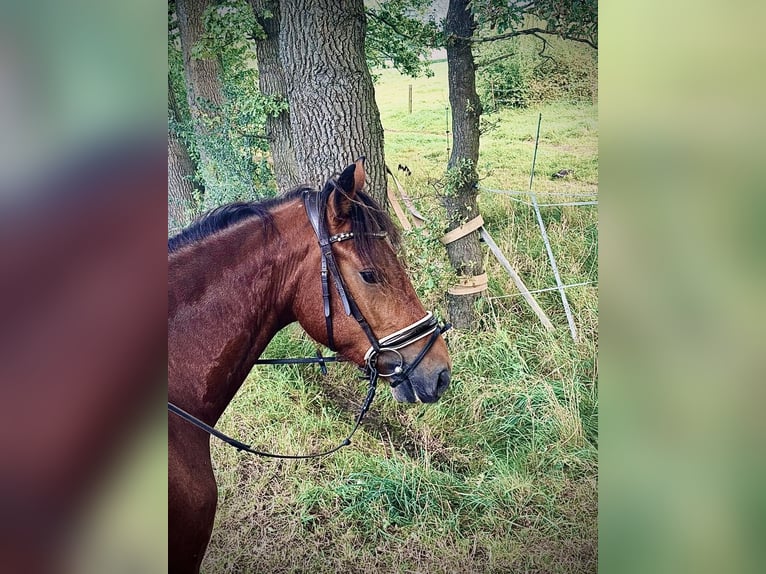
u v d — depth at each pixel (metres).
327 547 2.44
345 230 1.63
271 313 1.65
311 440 2.49
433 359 1.75
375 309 1.66
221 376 1.58
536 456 2.49
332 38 2.44
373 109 2.51
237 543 2.43
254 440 2.48
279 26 2.53
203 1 2.53
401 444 2.50
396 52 2.50
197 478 1.52
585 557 2.43
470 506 2.46
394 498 2.47
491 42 2.48
